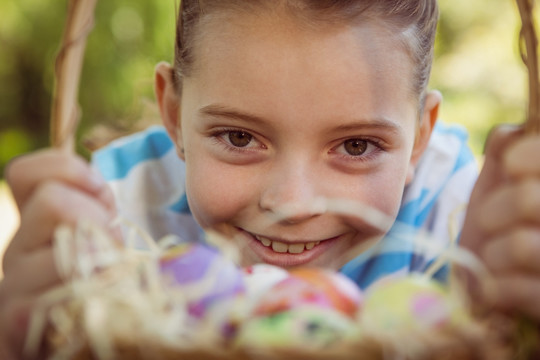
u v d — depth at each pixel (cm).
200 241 51
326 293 31
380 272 48
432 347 27
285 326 28
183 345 27
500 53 160
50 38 163
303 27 39
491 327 28
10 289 31
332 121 40
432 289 30
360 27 40
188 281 31
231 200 41
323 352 26
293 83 39
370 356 27
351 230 43
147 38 140
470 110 153
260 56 39
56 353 29
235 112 40
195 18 42
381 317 29
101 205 33
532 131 30
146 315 28
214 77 41
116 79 142
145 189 52
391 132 41
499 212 30
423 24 44
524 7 30
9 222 114
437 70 157
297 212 40
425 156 51
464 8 162
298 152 40
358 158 41
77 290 29
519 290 29
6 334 31
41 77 169
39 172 31
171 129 48
